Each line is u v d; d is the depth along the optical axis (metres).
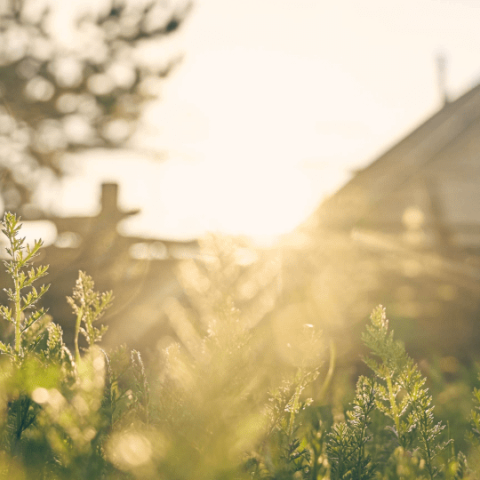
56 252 7.14
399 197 14.58
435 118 16.88
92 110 10.77
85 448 1.06
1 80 10.14
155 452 0.98
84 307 1.44
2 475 1.10
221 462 1.01
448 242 10.08
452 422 2.28
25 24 10.38
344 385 2.82
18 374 1.18
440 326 6.91
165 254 7.46
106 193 7.39
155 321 6.14
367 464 1.40
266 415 1.24
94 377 1.35
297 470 1.23
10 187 10.07
